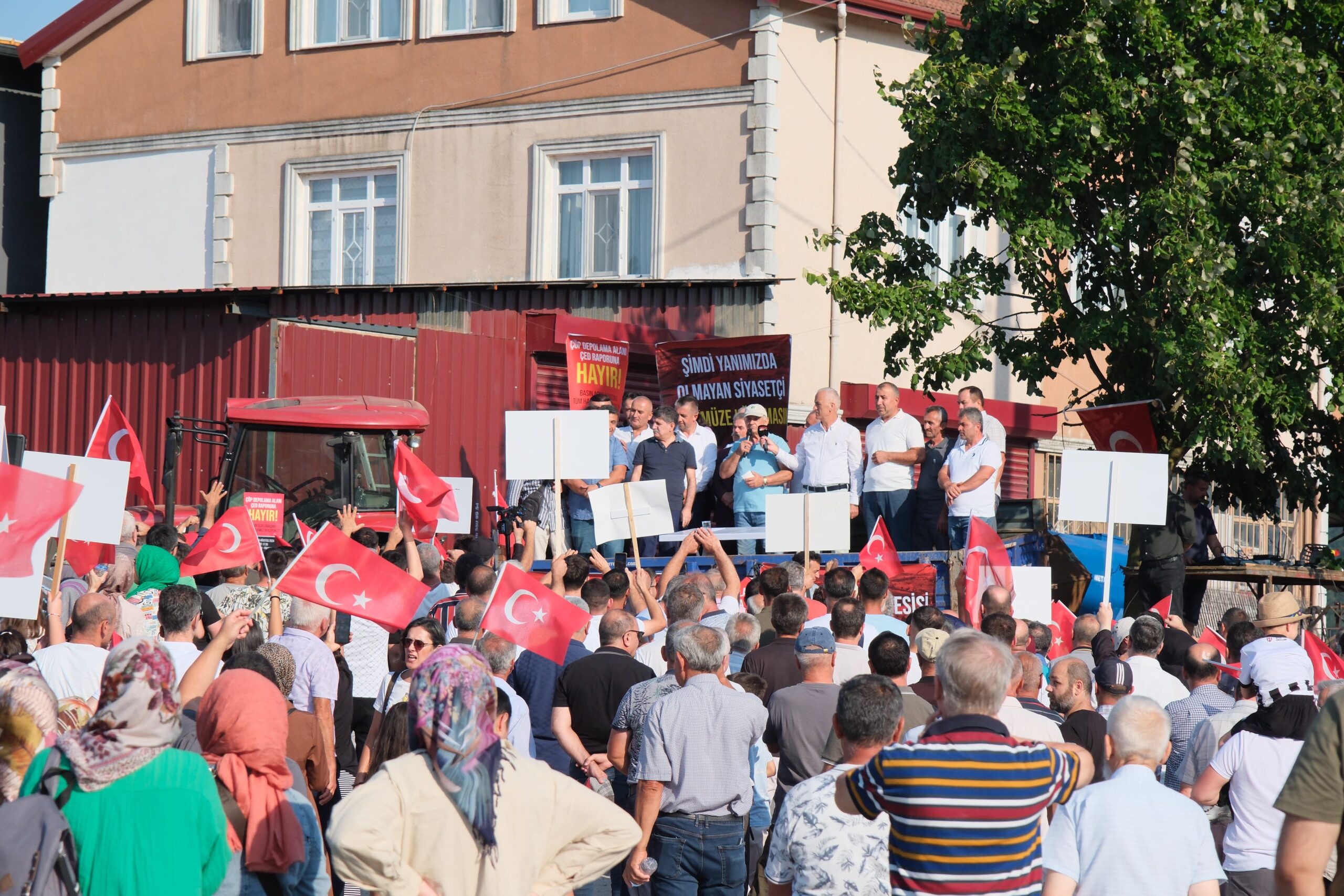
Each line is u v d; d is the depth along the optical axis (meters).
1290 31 33.03
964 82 29.14
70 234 48.56
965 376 30.58
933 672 13.32
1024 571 19.20
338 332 31.09
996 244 43.00
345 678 16.77
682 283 36.28
